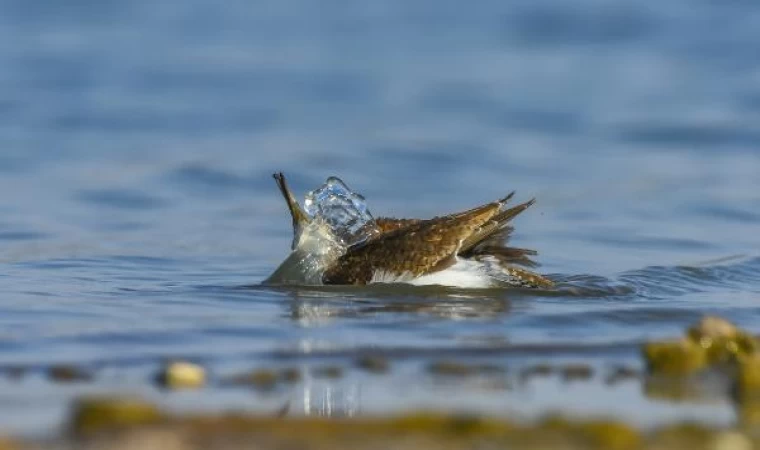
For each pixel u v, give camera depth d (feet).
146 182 125.18
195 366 58.44
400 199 122.21
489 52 207.62
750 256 93.61
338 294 76.89
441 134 153.99
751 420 52.85
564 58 202.08
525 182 129.80
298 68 193.06
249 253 94.63
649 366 60.95
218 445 47.34
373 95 179.01
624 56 202.90
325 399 55.16
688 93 176.86
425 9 234.79
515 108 170.19
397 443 47.73
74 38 205.16
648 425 51.52
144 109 164.96
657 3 228.02
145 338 65.77
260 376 58.29
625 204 117.70
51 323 68.80
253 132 155.02
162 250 94.73
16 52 193.26
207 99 172.14
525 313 72.43
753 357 59.82
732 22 216.54
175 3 234.99
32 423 50.78
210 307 73.56
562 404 54.80
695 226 107.45
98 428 49.37
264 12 233.35
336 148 145.18
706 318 64.03
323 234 81.10
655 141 151.23
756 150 146.00
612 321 71.36
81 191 120.37
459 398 55.57
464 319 70.69
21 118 156.87
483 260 78.84
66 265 87.51
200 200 118.93
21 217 107.45
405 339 66.13
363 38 216.95
